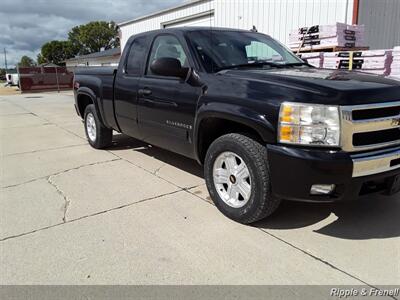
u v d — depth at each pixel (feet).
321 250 9.60
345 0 27.73
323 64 22.53
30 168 17.56
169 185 14.64
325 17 29.25
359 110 9.23
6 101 57.93
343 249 9.62
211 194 12.00
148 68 15.26
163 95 13.85
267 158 9.91
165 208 12.39
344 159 9.01
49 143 23.38
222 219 11.46
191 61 12.84
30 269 9.01
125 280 8.50
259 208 10.40
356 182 9.29
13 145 23.03
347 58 21.20
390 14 32.04
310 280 8.36
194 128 12.34
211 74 12.05
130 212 12.14
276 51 14.94
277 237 10.30
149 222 11.37
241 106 10.37
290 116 9.31
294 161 9.27
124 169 16.94
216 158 11.57
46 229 11.11
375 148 9.66
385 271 8.64
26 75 82.43
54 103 52.65
